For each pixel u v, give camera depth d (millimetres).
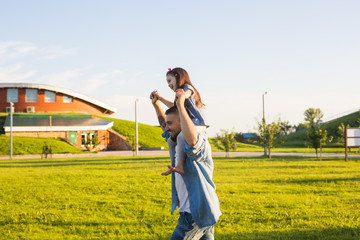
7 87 64000
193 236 2949
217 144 34312
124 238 6164
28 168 20328
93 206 8797
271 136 29703
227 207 8289
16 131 49406
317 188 11148
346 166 19344
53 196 10273
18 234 6480
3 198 10094
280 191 10609
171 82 3283
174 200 3115
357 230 6125
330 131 64688
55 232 6676
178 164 2795
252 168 18375
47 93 67375
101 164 22750
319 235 5922
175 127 2963
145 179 13805
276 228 6504
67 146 45562
